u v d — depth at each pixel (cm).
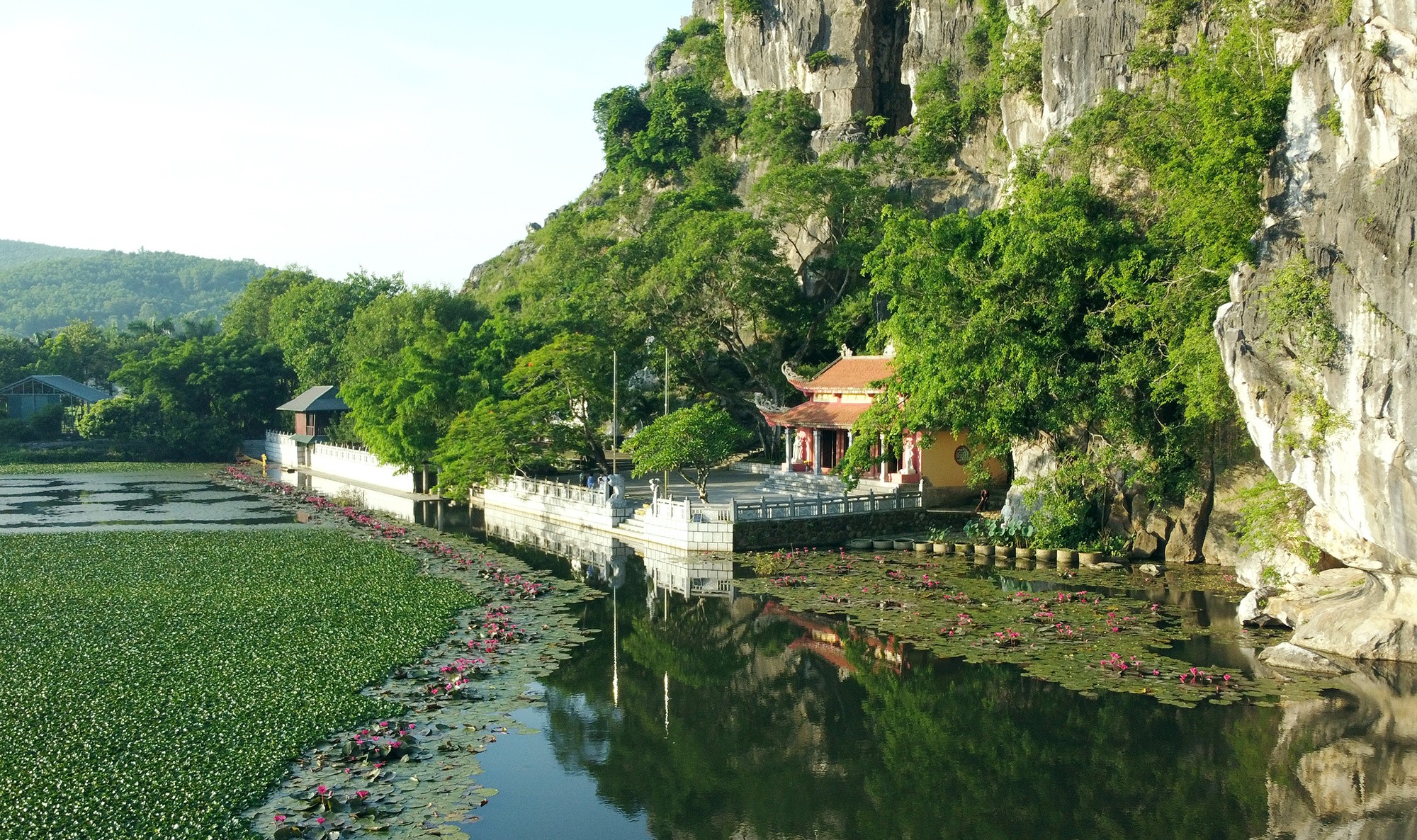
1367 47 2736
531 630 3403
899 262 4816
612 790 2205
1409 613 2884
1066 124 5609
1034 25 6719
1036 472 4834
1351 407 2550
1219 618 3438
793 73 10112
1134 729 2505
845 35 9531
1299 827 2011
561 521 5841
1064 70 5634
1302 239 2903
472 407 6912
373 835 1892
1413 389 2342
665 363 7088
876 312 7131
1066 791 2203
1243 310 2942
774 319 7419
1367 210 2512
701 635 3412
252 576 4016
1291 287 2703
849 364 6200
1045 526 4475
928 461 5372
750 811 2130
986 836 2009
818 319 7644
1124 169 4628
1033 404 4425
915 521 5184
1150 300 4016
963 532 4956
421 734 2419
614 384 5997
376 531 5347
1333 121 2934
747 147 10275
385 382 7456
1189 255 3884
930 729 2567
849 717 2667
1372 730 2456
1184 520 4366
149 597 3600
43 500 6894
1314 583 3244
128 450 10338
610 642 3306
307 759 2230
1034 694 2761
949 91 8631
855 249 7400
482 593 3884
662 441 4988
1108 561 4334
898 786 2252
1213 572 4169
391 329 9519
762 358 7688
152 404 10800
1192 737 2445
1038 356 4247
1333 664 2850
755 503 4822
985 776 2288
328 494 7494
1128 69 5194
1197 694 2700
